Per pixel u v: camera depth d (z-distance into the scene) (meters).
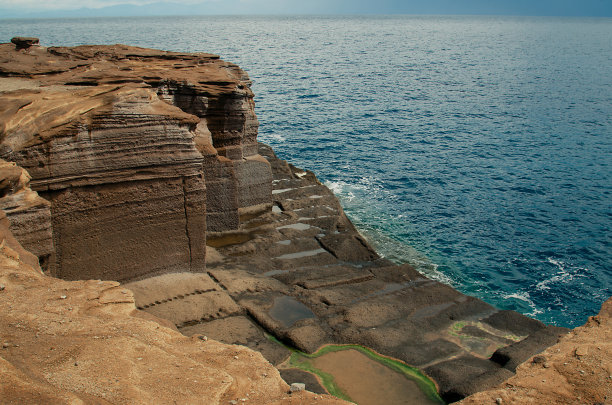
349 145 49.88
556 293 24.00
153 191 18.03
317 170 42.03
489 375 14.22
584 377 8.94
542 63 122.44
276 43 192.88
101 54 30.58
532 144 49.75
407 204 34.69
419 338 16.70
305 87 85.12
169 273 19.19
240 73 32.56
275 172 34.22
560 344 9.97
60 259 16.70
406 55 147.38
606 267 26.36
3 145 15.23
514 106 68.94
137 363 8.78
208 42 190.75
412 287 20.47
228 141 27.06
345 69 111.38
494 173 41.25
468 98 75.75
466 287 24.38
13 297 10.45
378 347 15.99
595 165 43.16
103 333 9.57
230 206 25.47
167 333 10.16
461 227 31.02
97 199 17.03
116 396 7.79
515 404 8.51
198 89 24.58
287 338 16.28
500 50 165.00
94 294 11.05
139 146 17.38
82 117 16.31
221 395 8.43
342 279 20.77
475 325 17.78
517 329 17.61
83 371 8.28
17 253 12.16
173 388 8.27
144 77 23.12
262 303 18.38
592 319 10.61
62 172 16.20
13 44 34.72
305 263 22.89
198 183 18.83
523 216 32.81
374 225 31.08
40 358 8.52
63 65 25.61
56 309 10.22
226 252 23.33
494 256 27.41
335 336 16.56
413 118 62.09
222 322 17.27
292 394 8.88
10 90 18.95
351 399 13.76
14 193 14.38
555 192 36.97
